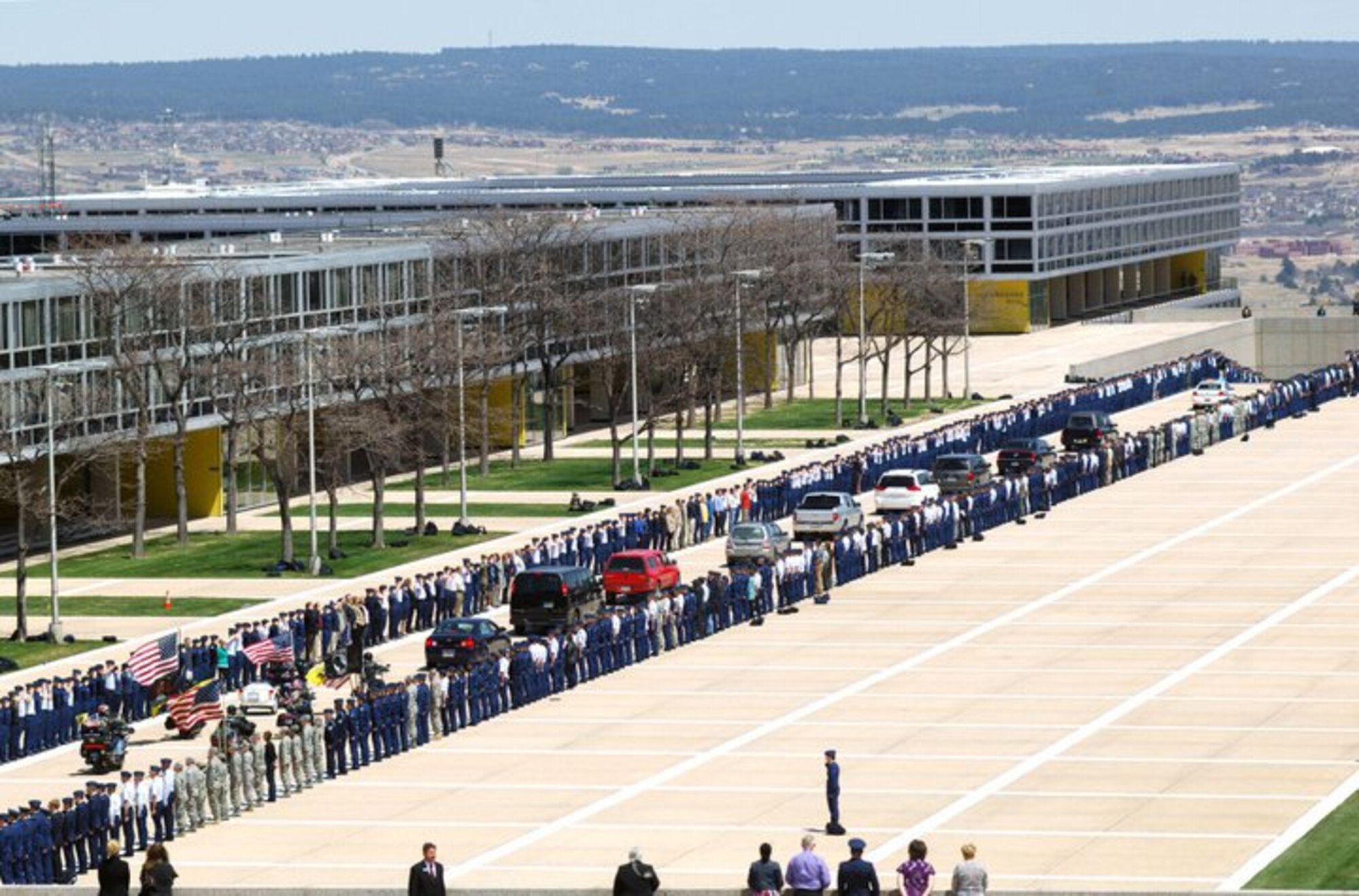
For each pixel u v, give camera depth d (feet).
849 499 643.04
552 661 474.90
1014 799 387.96
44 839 361.30
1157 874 342.85
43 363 645.51
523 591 522.47
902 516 624.59
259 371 649.61
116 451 634.84
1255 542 638.53
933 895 310.04
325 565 617.62
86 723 429.79
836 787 367.45
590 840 370.73
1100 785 395.55
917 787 397.19
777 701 464.24
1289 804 380.17
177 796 383.24
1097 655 499.92
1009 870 346.95
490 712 456.04
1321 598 558.56
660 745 432.25
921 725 441.68
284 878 354.74
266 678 485.15
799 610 557.33
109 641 531.91
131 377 652.89
